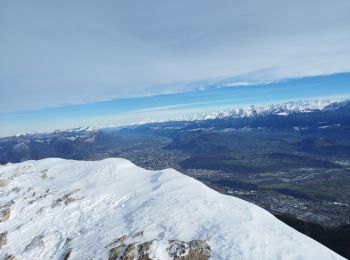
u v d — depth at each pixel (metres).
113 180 48.84
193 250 25.52
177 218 31.33
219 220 30.08
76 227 35.62
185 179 43.81
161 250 26.17
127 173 50.88
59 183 51.66
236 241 26.00
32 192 49.22
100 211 38.50
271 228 29.11
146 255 25.89
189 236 27.64
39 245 33.66
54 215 39.53
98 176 51.09
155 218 32.12
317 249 25.78
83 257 28.53
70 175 54.75
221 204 34.44
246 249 24.86
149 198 38.47
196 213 32.16
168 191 39.66
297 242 26.55
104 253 27.88
